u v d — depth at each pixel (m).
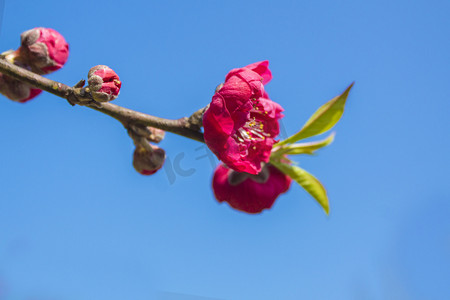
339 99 0.38
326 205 0.40
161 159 0.39
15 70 0.36
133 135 0.38
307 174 0.40
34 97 0.40
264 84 0.39
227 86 0.37
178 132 0.37
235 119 0.37
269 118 0.39
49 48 0.39
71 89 0.36
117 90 0.36
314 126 0.38
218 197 0.41
